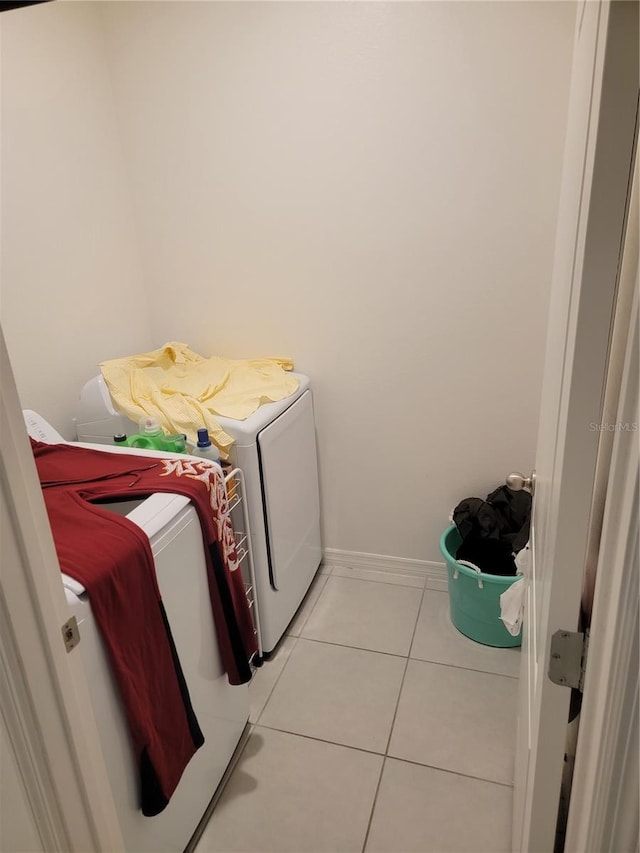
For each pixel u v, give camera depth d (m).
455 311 2.01
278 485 1.96
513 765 1.62
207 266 2.23
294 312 2.19
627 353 0.50
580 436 0.61
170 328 2.38
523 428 2.09
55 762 0.84
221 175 2.09
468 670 1.96
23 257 1.77
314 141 1.95
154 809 1.19
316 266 2.11
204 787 1.49
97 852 0.96
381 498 2.37
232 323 2.29
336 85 1.87
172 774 1.24
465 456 2.20
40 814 0.83
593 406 0.59
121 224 2.19
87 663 1.03
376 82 1.83
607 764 0.60
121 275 2.21
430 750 1.68
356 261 2.05
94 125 2.01
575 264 0.67
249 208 2.10
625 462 0.52
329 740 1.72
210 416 1.80
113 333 2.18
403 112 1.84
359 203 1.98
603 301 0.56
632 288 0.59
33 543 0.77
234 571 1.54
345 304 2.12
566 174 0.98
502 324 1.98
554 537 0.67
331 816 1.51
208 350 2.37
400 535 2.41
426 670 1.96
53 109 1.83
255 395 1.96
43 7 1.75
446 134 1.83
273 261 2.15
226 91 1.98
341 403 2.27
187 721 1.28
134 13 1.96
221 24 1.90
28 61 1.73
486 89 1.75
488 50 1.71
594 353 0.58
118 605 1.08
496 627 2.00
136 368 2.03
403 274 2.02
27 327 1.80
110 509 1.29
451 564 2.01
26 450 0.76
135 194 2.21
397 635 2.13
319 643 2.11
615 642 0.56
